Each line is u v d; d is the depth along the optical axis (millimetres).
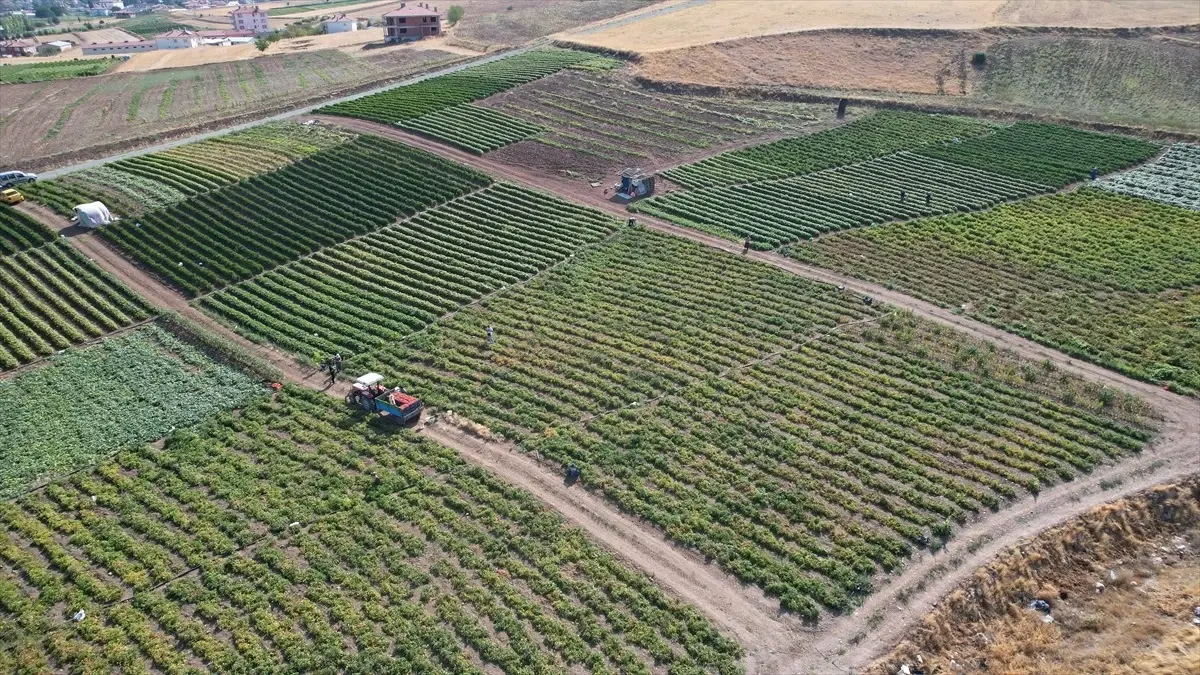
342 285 68062
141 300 66000
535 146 97438
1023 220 76875
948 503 43094
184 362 58438
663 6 175750
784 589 38281
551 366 56562
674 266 70000
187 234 76188
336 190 84375
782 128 103875
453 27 170750
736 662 34875
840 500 43562
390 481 45594
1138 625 36844
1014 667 34906
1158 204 79000
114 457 48688
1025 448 47188
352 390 52500
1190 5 136625
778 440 48375
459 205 82125
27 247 73812
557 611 37500
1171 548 41250
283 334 61312
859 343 58531
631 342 59281
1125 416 49750
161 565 40312
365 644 35781
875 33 133250
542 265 70688
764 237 74625
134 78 137625
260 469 47156
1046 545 40188
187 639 36375
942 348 57406
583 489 45094
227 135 100938
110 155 97688
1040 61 119500
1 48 192375
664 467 46500
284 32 186750
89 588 39031
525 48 145625
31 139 104812
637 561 40188
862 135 100500
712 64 125875
